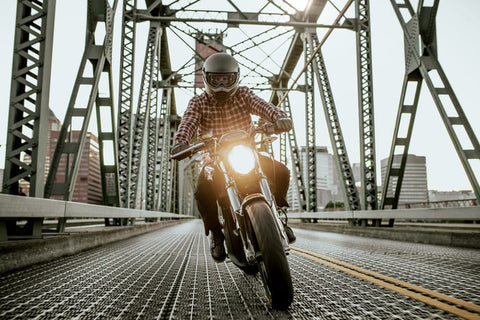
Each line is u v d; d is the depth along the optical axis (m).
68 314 1.77
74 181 5.80
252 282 2.69
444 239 5.55
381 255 4.18
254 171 2.26
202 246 5.56
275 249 1.87
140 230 9.10
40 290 2.27
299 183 17.44
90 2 6.68
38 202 3.52
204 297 2.20
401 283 2.52
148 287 2.45
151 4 13.49
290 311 1.87
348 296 2.18
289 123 2.37
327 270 3.14
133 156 11.20
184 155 2.46
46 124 4.25
